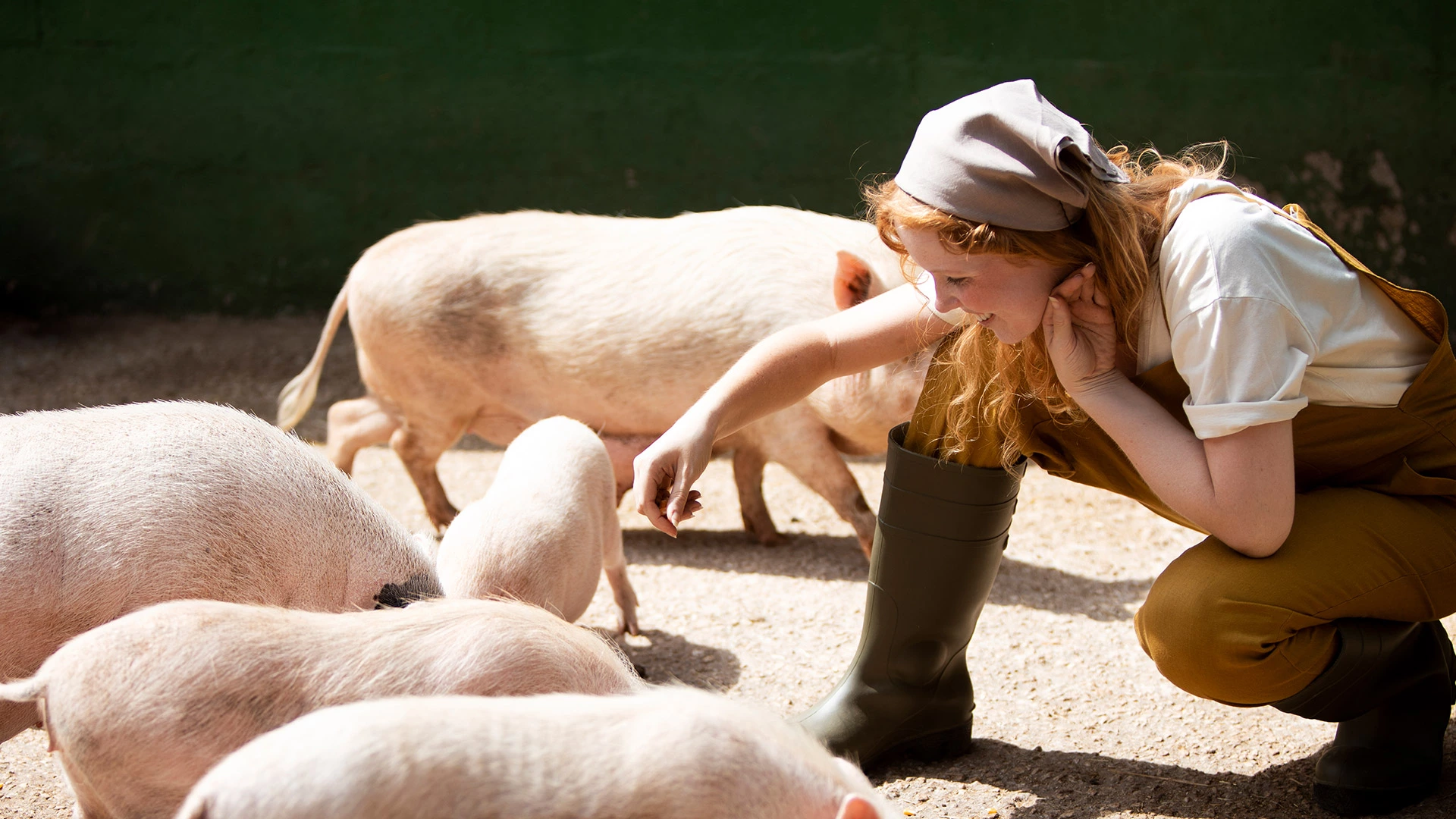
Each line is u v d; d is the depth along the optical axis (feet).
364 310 14.62
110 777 5.81
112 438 7.45
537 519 9.27
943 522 7.84
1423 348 6.79
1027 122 5.92
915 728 8.39
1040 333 6.81
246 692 5.81
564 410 14.43
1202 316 6.18
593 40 25.41
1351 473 7.08
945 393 7.73
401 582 7.99
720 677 10.36
